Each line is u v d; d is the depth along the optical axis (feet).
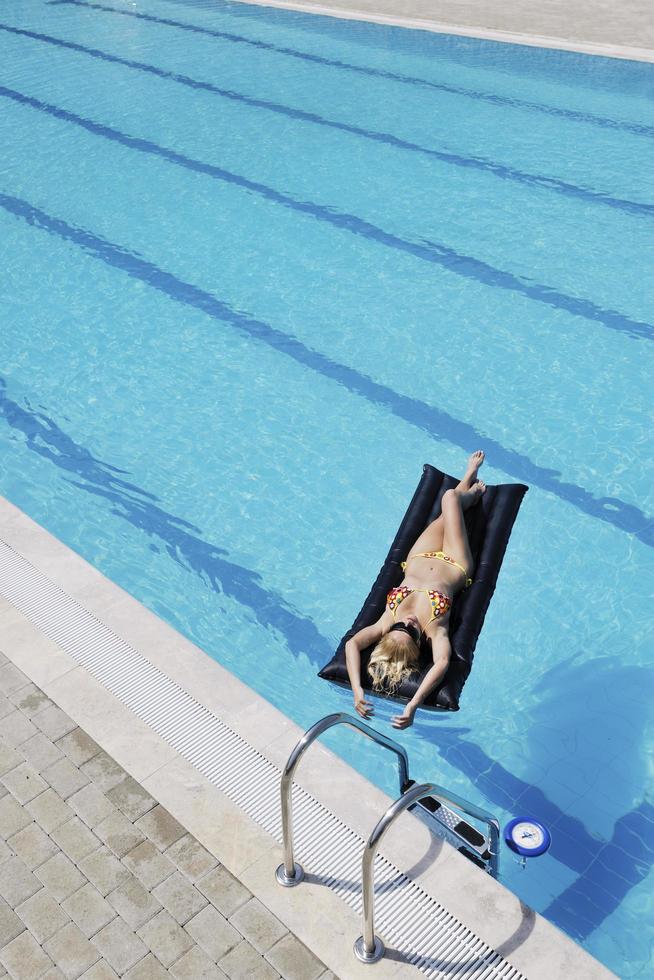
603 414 22.26
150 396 23.36
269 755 13.03
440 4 55.36
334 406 22.80
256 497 20.31
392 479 20.65
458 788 14.53
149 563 18.88
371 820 12.10
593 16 51.16
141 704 13.83
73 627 15.31
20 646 14.90
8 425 22.56
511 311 26.13
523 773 14.74
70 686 14.14
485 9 53.83
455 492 17.08
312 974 10.41
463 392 23.09
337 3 56.65
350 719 11.09
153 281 28.09
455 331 25.35
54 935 10.89
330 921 10.93
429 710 14.62
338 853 11.69
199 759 12.97
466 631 15.37
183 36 52.31
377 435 21.85
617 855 13.57
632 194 32.37
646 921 12.76
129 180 34.53
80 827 12.07
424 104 40.91
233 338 25.41
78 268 28.91
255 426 22.26
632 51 44.91
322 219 31.37
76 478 20.98
